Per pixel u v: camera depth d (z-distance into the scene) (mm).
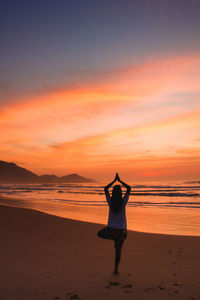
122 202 4996
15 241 8281
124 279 4805
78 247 7625
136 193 45438
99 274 5094
